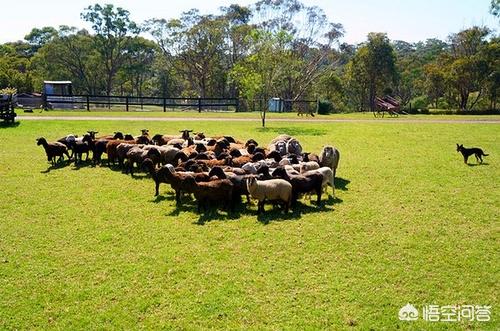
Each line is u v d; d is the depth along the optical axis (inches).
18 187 554.3
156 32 2815.0
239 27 2723.9
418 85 3366.1
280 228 419.8
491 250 376.8
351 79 3164.4
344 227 424.8
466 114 2065.7
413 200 518.3
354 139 996.6
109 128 1090.1
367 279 325.1
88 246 379.6
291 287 313.1
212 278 324.8
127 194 529.0
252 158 582.2
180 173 489.7
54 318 277.6
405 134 1088.2
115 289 309.4
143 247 377.7
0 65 2815.0
